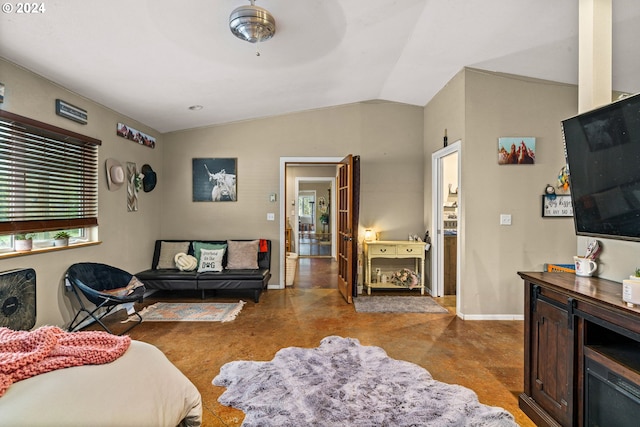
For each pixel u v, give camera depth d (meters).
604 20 2.01
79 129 3.41
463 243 3.72
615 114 1.67
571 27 2.75
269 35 2.38
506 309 3.72
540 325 1.96
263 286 4.46
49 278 3.03
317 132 5.09
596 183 1.82
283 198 5.11
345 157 4.84
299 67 3.41
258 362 2.67
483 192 3.68
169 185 5.11
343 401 2.12
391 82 4.22
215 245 4.84
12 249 2.79
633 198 1.62
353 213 4.67
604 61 2.01
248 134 5.09
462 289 3.75
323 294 4.83
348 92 4.50
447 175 5.07
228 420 1.96
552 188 3.64
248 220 5.12
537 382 1.96
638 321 1.35
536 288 1.99
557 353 1.81
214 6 2.19
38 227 2.92
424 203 5.07
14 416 0.95
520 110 3.67
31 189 2.88
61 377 1.14
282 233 5.13
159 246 4.89
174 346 3.01
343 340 3.13
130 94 3.52
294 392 2.23
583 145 1.89
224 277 4.37
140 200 4.53
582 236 2.01
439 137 4.45
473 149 3.67
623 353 1.55
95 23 2.24
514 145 3.65
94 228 3.64
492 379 2.44
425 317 3.81
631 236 1.65
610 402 1.50
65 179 3.24
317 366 2.60
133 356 1.38
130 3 2.07
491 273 3.71
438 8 2.57
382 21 2.71
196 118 4.66
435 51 3.29
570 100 3.67
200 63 3.02
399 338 3.21
